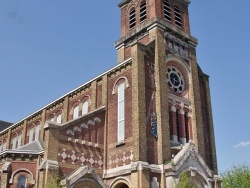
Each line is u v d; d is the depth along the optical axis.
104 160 29.97
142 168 26.30
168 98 31.81
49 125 27.05
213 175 31.25
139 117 28.08
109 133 30.91
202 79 37.00
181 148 29.52
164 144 28.50
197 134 32.38
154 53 32.09
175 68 34.09
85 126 29.73
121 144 29.17
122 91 31.22
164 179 27.19
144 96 29.31
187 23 38.28
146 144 27.77
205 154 33.31
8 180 27.89
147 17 35.97
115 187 28.36
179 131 31.95
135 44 30.94
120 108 30.75
